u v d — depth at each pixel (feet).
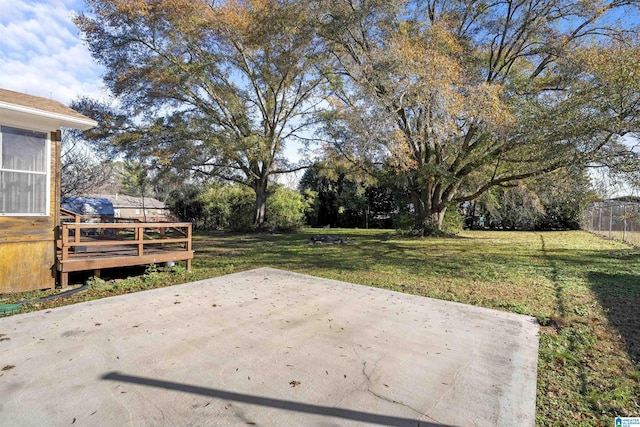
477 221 73.77
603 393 8.30
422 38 38.58
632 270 23.72
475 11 42.91
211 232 64.54
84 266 17.99
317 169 62.49
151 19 48.06
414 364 9.56
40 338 11.00
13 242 16.31
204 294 16.90
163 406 7.39
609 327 12.75
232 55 55.11
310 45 45.39
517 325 12.95
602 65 26.40
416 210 53.88
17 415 7.01
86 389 8.01
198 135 50.83
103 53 49.32
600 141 27.99
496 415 7.27
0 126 15.96
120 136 49.70
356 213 83.92
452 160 48.42
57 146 17.94
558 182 35.24
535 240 46.57
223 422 6.88
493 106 33.06
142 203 85.71
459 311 14.60
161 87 50.83
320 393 7.98
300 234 59.31
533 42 41.32
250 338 11.21
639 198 30.19
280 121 63.21
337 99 50.26
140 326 12.21
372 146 36.40
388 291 17.95
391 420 7.02
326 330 12.05
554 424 7.13
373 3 39.24
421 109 37.52
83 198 60.13
